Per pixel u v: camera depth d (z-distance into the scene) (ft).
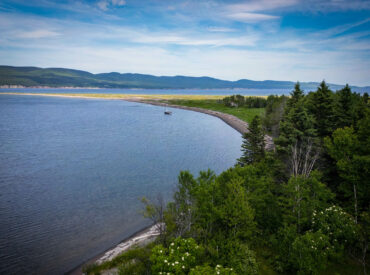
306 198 74.13
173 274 46.62
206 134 303.89
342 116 108.58
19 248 79.41
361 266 62.03
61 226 92.89
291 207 77.10
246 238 71.67
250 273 58.39
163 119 440.04
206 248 62.75
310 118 105.29
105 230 90.43
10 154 195.11
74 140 253.65
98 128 331.16
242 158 127.24
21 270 69.41
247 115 436.76
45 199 116.47
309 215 71.41
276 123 196.65
